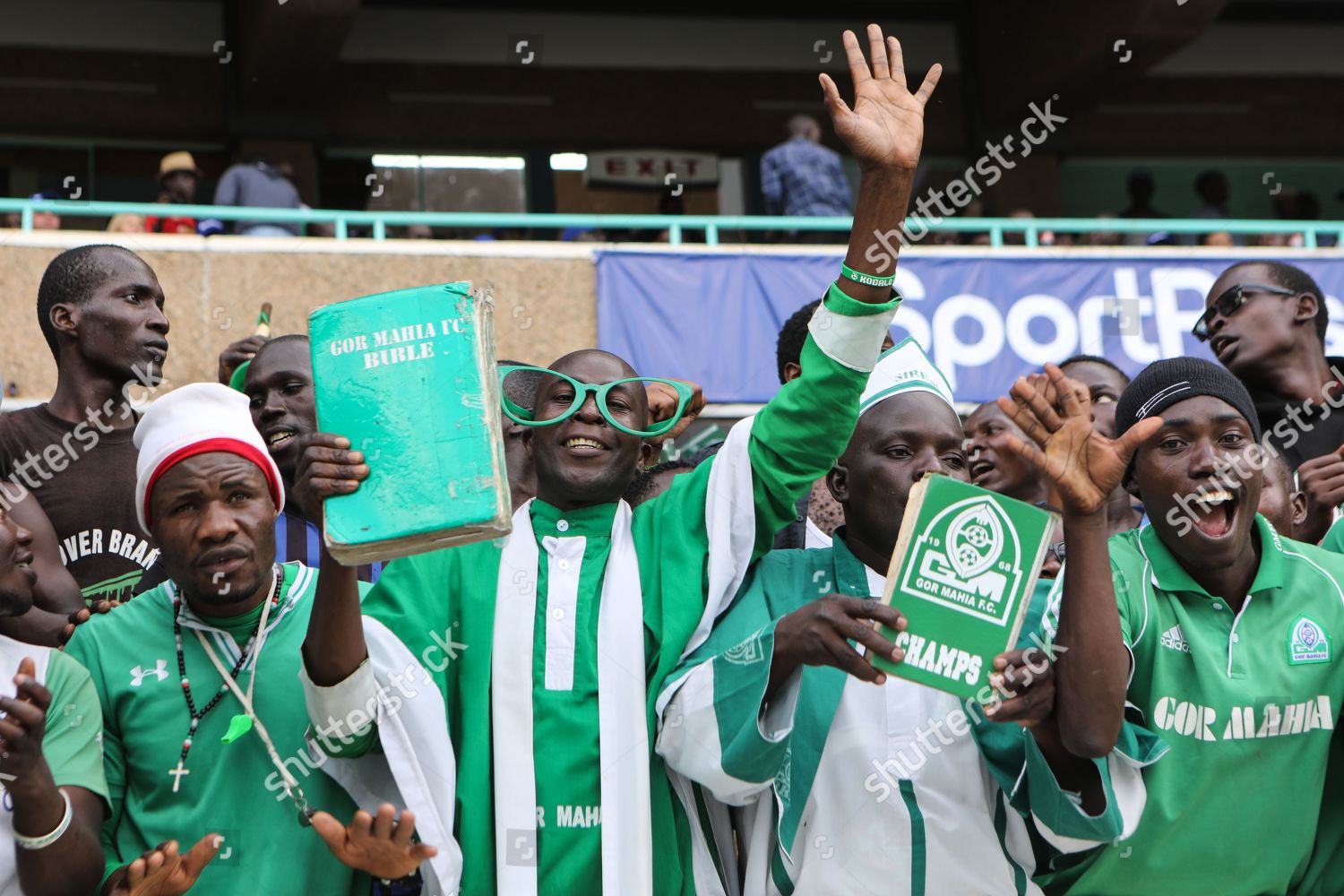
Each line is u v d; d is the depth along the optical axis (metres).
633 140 12.37
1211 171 13.16
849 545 3.21
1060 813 2.80
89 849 2.71
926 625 2.71
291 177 9.85
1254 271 4.82
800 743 3.01
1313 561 3.18
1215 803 3.00
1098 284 8.38
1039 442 2.76
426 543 2.64
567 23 12.39
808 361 2.99
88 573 3.97
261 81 11.39
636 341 8.03
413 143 11.98
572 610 3.03
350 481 2.63
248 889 2.84
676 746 2.88
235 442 2.95
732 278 8.16
